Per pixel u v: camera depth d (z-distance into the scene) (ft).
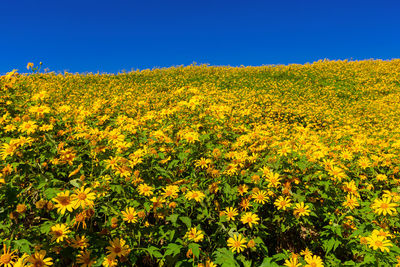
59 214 8.57
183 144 15.10
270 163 12.42
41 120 14.39
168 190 10.63
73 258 7.73
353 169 16.48
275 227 11.64
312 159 13.42
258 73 90.53
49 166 11.73
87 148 13.75
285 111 47.78
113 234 8.71
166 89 68.13
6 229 7.73
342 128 38.68
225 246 9.32
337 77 83.92
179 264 8.17
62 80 65.05
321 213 11.66
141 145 14.83
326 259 9.72
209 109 19.98
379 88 72.64
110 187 9.97
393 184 15.88
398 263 8.28
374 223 11.05
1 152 10.28
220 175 12.30
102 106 24.14
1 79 16.92
